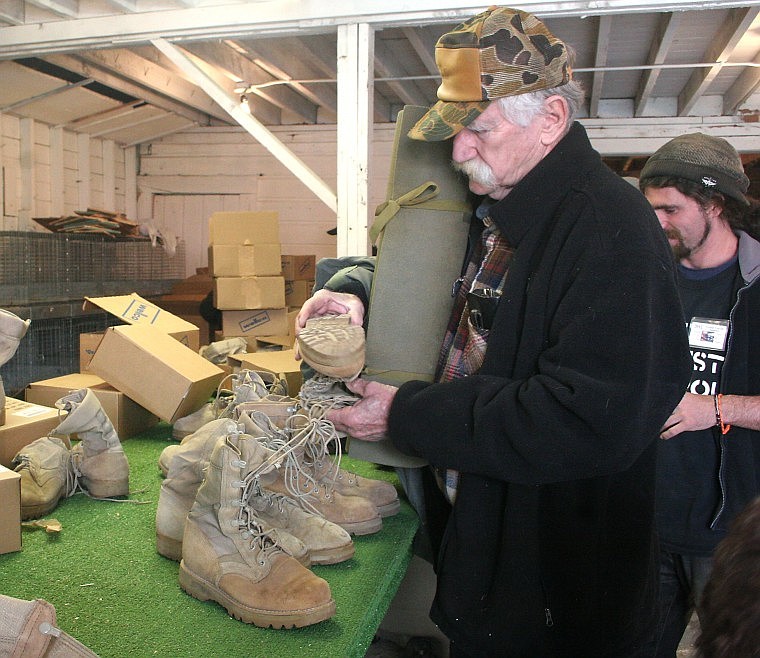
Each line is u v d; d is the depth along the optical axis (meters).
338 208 3.20
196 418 2.11
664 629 1.72
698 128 5.33
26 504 1.42
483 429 1.12
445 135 1.17
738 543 0.64
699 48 4.23
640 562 1.19
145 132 5.86
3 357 1.55
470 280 1.39
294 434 1.41
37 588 1.15
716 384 1.59
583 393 1.03
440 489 1.43
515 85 1.13
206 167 6.15
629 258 1.06
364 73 3.09
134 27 3.32
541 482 1.12
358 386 1.36
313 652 0.99
